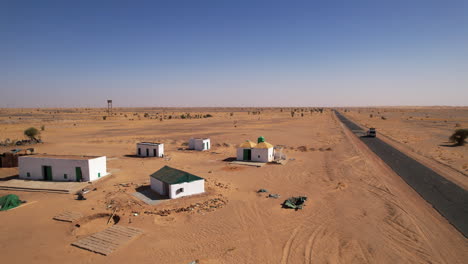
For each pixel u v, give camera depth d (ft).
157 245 53.26
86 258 48.88
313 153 152.25
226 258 48.78
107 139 208.33
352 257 48.98
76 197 80.69
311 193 84.07
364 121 406.41
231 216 67.05
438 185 89.76
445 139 199.00
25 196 82.28
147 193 83.61
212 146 180.45
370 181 94.99
